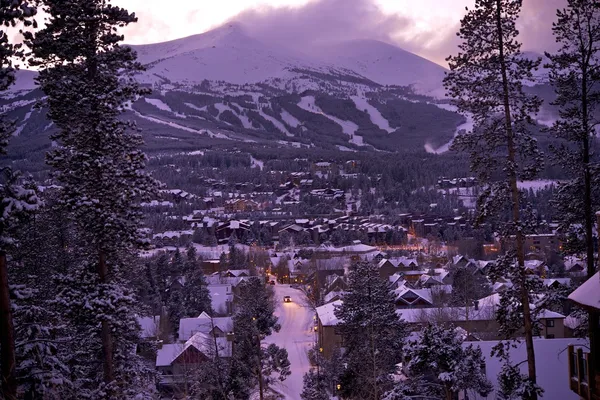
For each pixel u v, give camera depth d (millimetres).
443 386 26531
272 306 83875
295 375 62000
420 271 118062
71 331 23250
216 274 130375
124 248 22953
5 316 14344
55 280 22125
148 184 22812
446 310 60812
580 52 23984
